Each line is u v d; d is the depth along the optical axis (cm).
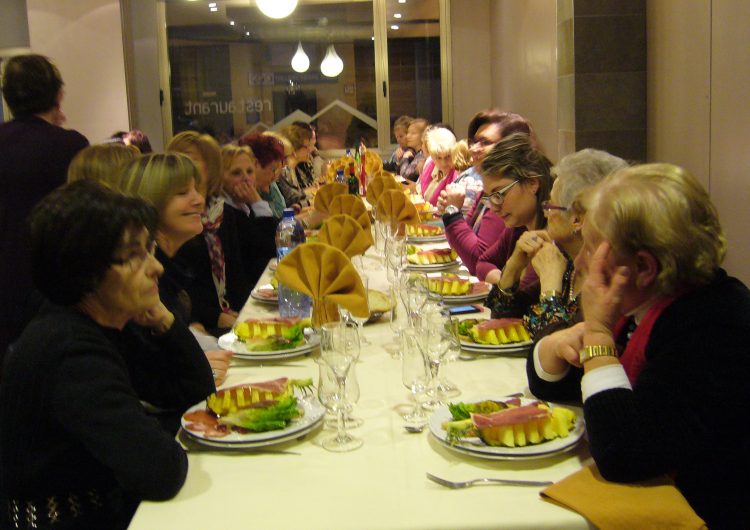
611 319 144
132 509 166
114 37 845
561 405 174
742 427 135
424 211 495
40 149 370
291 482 145
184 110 893
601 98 448
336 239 278
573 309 214
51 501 153
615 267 143
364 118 905
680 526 125
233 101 897
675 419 133
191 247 324
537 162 279
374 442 162
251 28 887
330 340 167
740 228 342
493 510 131
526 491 137
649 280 139
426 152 633
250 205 426
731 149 348
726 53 348
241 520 131
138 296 154
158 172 242
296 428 162
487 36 880
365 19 888
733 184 348
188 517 133
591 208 147
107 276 151
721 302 137
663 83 423
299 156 757
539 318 215
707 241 136
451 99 891
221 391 179
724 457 136
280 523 130
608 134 451
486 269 325
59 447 149
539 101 624
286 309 266
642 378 138
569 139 462
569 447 150
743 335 134
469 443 152
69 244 147
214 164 347
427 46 888
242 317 274
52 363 145
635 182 141
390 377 204
